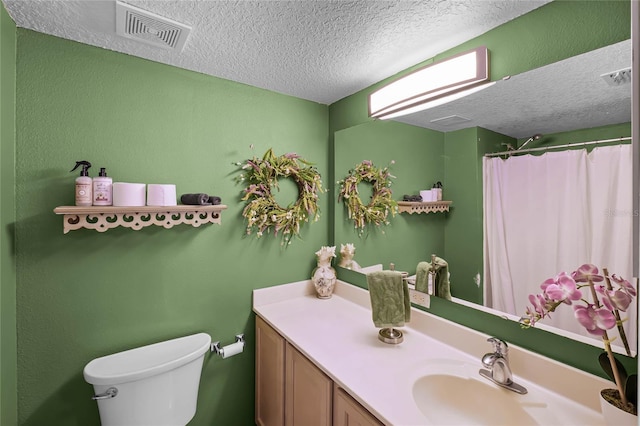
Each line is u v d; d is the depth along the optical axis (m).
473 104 1.14
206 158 1.47
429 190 1.31
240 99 1.57
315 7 0.97
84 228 1.18
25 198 1.07
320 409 1.07
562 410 0.83
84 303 1.19
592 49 0.86
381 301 1.22
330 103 1.90
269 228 1.68
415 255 1.38
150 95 1.32
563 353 0.91
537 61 0.97
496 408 0.90
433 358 1.09
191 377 1.26
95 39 1.15
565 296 0.81
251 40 1.17
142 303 1.31
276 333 1.40
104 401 1.07
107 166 1.22
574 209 0.90
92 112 1.19
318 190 1.84
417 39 1.16
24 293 1.08
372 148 1.60
